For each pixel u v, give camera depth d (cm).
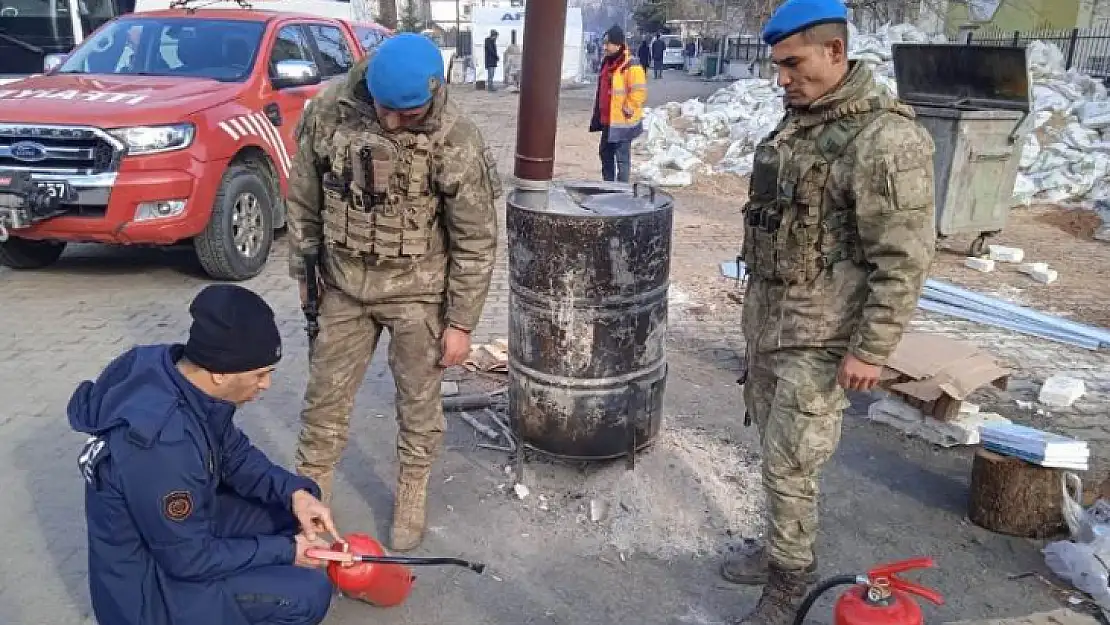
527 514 368
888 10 2191
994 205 787
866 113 254
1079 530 350
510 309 368
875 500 385
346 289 308
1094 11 2512
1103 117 1161
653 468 387
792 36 253
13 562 326
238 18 763
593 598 318
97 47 741
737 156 1263
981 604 314
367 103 292
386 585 295
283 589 246
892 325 254
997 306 644
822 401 276
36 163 589
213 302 224
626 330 350
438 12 5300
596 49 5266
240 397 236
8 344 536
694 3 4947
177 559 227
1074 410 478
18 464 396
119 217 592
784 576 293
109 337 552
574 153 1435
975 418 436
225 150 642
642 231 339
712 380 513
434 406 332
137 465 217
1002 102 793
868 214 250
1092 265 789
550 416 361
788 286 277
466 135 294
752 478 395
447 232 312
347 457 414
